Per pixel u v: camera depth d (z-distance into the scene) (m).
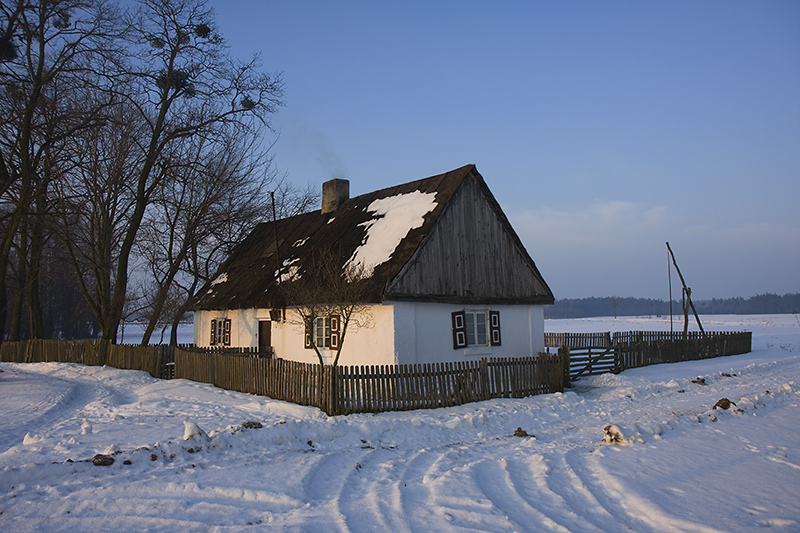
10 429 10.88
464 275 18.17
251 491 6.49
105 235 25.44
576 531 5.48
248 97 27.41
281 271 21.75
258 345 22.16
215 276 26.92
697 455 8.47
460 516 5.86
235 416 11.84
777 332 49.72
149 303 27.16
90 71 24.14
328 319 18.16
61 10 22.83
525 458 8.46
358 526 5.55
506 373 14.88
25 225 25.73
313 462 7.88
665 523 5.70
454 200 18.36
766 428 10.43
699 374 19.80
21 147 23.11
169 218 26.39
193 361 18.70
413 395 12.95
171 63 25.86
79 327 64.88
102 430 10.18
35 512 5.79
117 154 24.69
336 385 12.12
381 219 19.91
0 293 27.23
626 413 12.63
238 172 27.19
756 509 6.09
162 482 6.75
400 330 16.05
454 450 8.97
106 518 5.68
